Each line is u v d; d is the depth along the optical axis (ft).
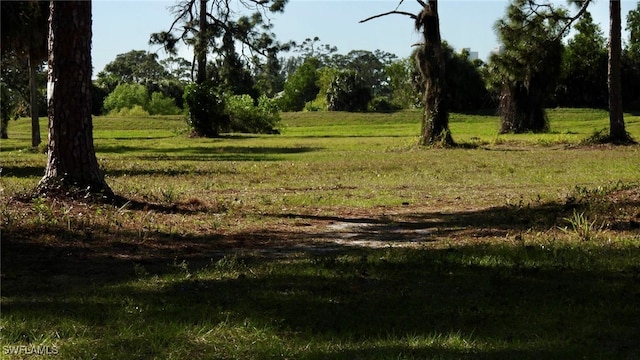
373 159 87.61
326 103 314.96
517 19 112.57
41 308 19.93
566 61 247.50
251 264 26.50
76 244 29.66
